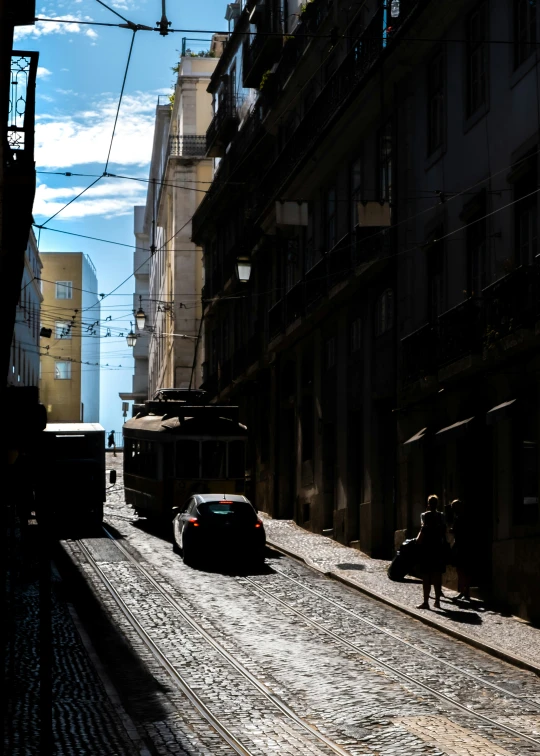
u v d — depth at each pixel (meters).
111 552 24.73
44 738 7.87
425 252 21.88
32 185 16.00
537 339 15.81
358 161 26.55
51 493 8.38
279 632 15.68
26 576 20.67
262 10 34.66
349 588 20.17
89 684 12.20
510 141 17.89
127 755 9.43
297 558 24.34
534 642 14.69
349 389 26.83
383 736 10.22
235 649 14.44
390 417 24.66
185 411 29.23
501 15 18.30
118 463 65.62
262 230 34.28
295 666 13.42
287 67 31.73
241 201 40.59
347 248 25.56
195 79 56.19
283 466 33.94
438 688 12.24
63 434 32.03
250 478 29.86
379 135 25.02
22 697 11.50
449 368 18.95
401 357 22.53
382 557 24.47
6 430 8.63
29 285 61.78
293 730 10.45
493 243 18.44
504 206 18.02
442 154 21.11
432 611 17.27
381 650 14.45
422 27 21.33
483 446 19.47
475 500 19.64
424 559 17.64
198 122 56.31
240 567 22.80
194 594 19.02
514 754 9.58
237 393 40.38
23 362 57.75
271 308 33.50
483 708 11.32
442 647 14.73
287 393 33.69
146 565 22.61
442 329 19.52
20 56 16.11
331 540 27.75
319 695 11.91
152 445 30.47
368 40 24.06
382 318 24.62
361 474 26.09
